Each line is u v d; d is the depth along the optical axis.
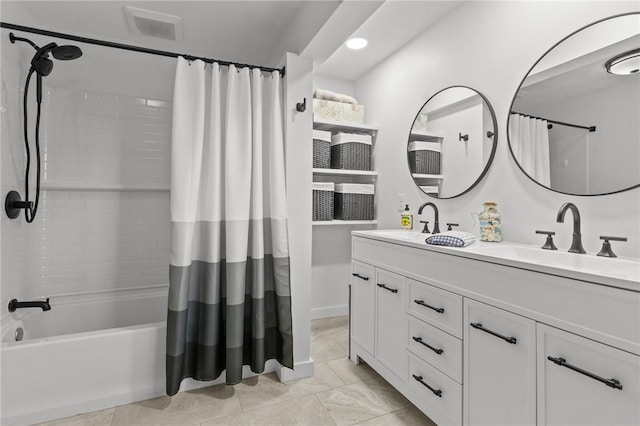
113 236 2.52
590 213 1.42
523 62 1.70
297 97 2.03
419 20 2.28
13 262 1.90
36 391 1.56
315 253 3.12
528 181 1.68
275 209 1.93
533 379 1.09
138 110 2.56
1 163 1.73
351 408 1.71
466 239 1.53
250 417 1.64
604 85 1.37
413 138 2.49
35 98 2.17
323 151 2.78
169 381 1.70
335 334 2.72
